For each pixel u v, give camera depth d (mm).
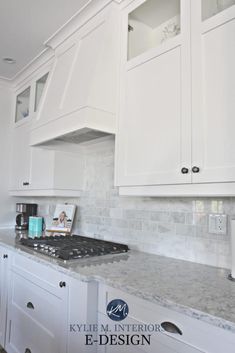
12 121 3020
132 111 1521
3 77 2836
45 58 2371
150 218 1742
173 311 942
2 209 2943
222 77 1101
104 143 2139
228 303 898
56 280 1446
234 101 1053
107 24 1664
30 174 2561
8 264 2035
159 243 1669
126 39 1635
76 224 2424
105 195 2133
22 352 1763
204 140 1140
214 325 812
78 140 2105
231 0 1192
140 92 1483
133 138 1494
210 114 1128
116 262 1472
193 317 854
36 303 1628
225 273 1267
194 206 1502
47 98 2016
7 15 1797
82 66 1729
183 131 1227
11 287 1967
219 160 1082
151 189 1363
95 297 1245
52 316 1463
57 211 2514
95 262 1464
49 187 2258
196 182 1152
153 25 1742
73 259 1505
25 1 1661
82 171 2393
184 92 1239
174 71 1300
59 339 1390
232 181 1037
